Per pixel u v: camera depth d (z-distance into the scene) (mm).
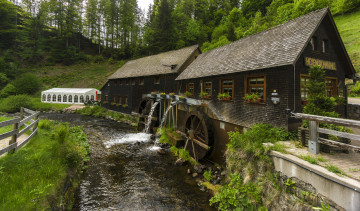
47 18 48062
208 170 7781
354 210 2773
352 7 29141
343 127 4859
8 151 4742
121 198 5746
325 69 6969
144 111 15773
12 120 4988
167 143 11328
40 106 25875
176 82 14219
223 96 8172
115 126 16797
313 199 3441
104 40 54719
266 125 6152
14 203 3137
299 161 3828
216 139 8633
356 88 14195
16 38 43594
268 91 6383
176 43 35750
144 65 20891
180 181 6965
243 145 5617
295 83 5918
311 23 6551
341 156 4309
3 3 42156
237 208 4805
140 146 11109
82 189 6066
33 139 6711
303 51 6254
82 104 28875
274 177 4438
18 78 35000
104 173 7375
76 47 48469
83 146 9352
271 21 27531
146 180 6977
